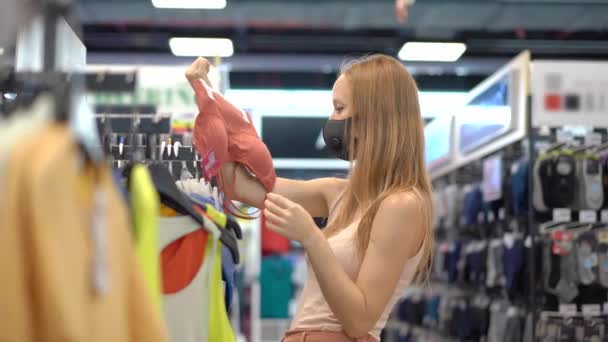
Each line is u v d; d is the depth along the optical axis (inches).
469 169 254.4
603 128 190.5
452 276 260.8
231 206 101.3
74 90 43.1
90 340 40.2
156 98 146.3
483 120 221.3
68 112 41.7
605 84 188.9
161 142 108.6
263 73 425.1
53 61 51.2
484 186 228.7
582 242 188.5
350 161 90.2
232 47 368.5
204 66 94.7
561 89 188.9
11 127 39.9
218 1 304.5
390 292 83.3
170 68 147.5
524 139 196.2
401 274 86.7
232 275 84.1
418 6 338.3
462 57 400.5
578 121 187.9
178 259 75.1
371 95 88.2
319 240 80.1
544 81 188.9
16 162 36.9
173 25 367.6
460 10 342.0
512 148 209.0
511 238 202.2
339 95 91.4
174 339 74.4
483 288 234.7
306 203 99.7
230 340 79.7
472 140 233.9
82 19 356.5
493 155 227.3
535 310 187.9
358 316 80.7
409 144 88.2
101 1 334.6
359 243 85.5
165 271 74.5
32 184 36.4
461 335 244.7
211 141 91.4
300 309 88.3
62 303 36.9
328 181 100.1
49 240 36.8
